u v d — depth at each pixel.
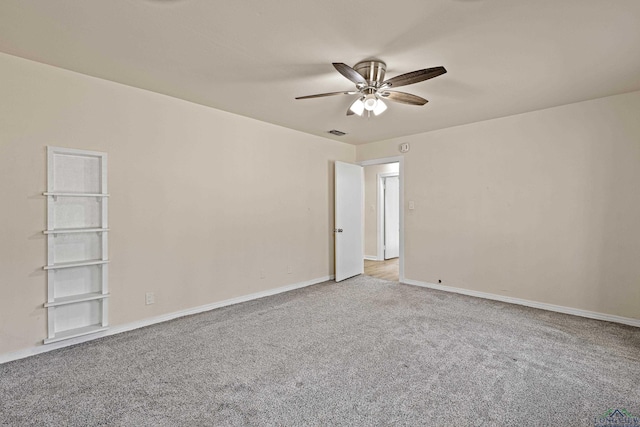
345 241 5.14
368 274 5.52
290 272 4.48
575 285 3.39
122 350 2.54
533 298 3.66
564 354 2.47
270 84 2.86
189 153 3.36
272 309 3.58
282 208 4.36
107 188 2.80
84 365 2.30
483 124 4.03
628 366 2.28
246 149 3.90
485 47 2.21
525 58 2.36
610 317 3.18
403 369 2.25
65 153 2.61
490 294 3.99
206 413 1.77
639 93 3.01
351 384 2.06
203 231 3.50
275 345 2.64
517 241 3.77
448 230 4.36
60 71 2.56
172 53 2.30
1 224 2.32
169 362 2.35
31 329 2.45
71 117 2.61
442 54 2.30
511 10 1.79
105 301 2.79
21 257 2.40
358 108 2.74
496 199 3.93
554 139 3.50
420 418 1.73
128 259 2.95
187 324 3.11
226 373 2.20
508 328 3.00
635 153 3.04
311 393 1.96
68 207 2.65
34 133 2.45
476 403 1.86
